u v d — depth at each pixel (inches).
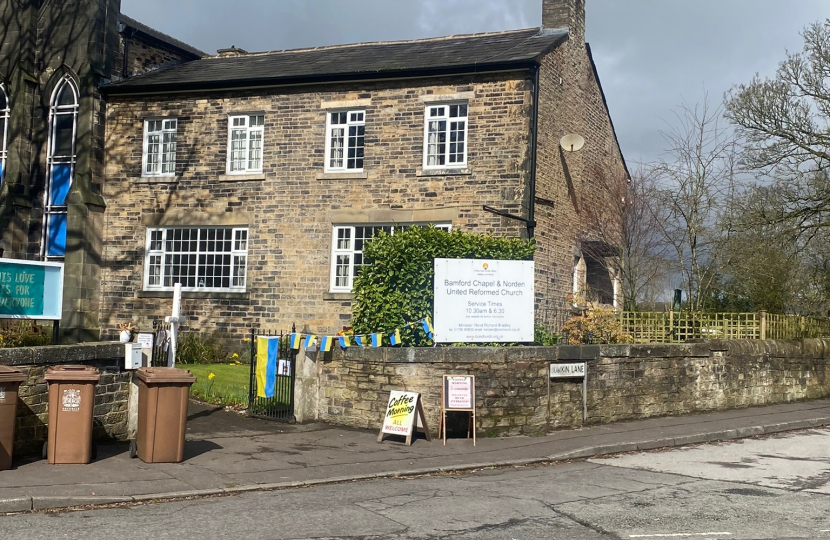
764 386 724.0
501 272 545.0
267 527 293.6
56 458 388.5
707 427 575.5
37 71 929.5
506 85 767.1
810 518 317.1
